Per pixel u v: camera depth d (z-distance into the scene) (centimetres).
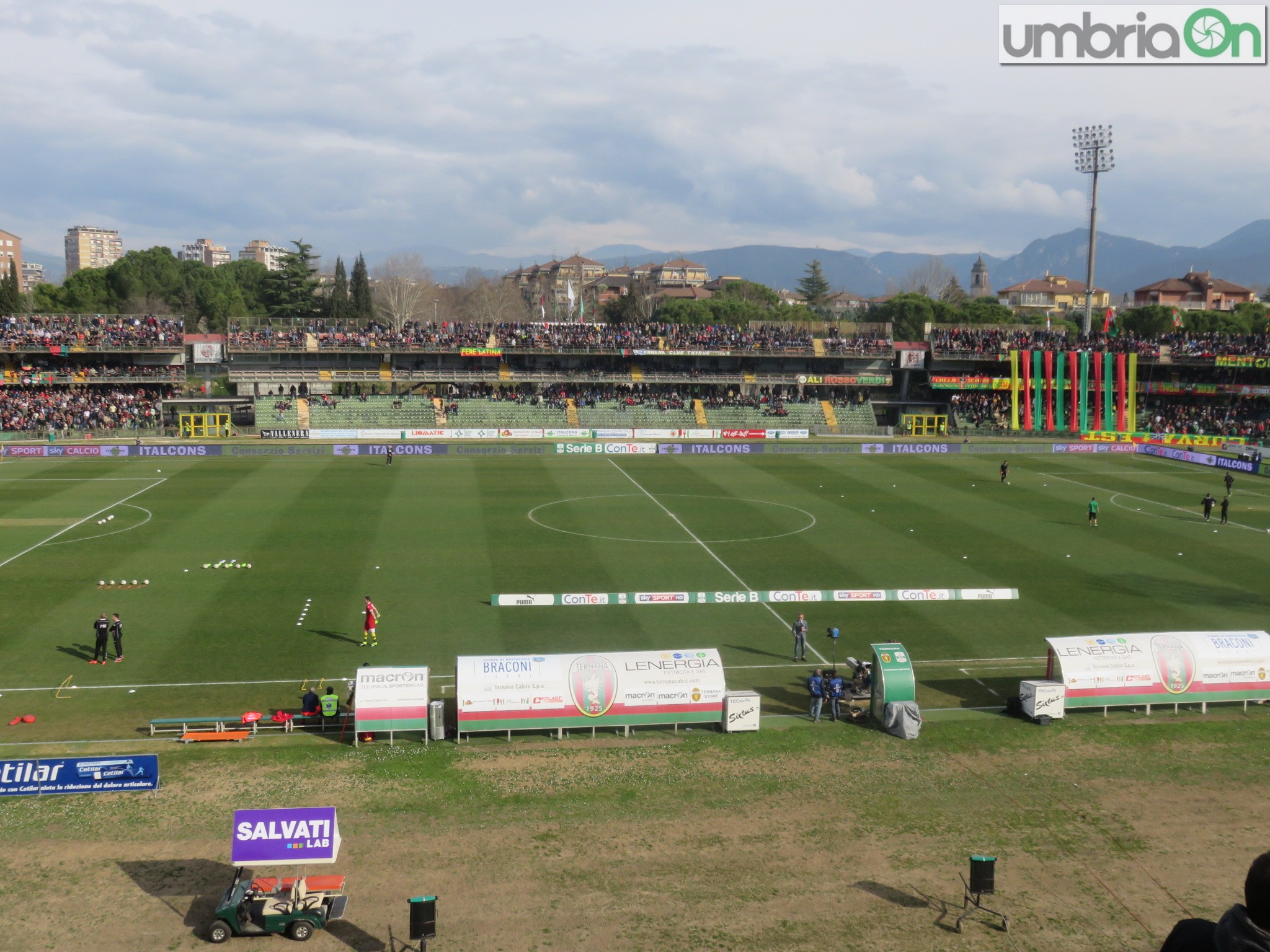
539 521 6694
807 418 12288
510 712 3175
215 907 2223
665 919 2186
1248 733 3303
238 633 4281
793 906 2247
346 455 9762
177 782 2834
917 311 17212
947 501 7638
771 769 2983
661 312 18775
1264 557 5897
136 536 6028
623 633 4372
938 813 2709
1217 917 2225
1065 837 2581
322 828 2202
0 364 11256
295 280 17612
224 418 10994
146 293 18250
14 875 2327
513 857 2438
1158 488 8419
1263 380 11912
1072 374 12031
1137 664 3462
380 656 4038
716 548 5981
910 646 4259
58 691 3616
